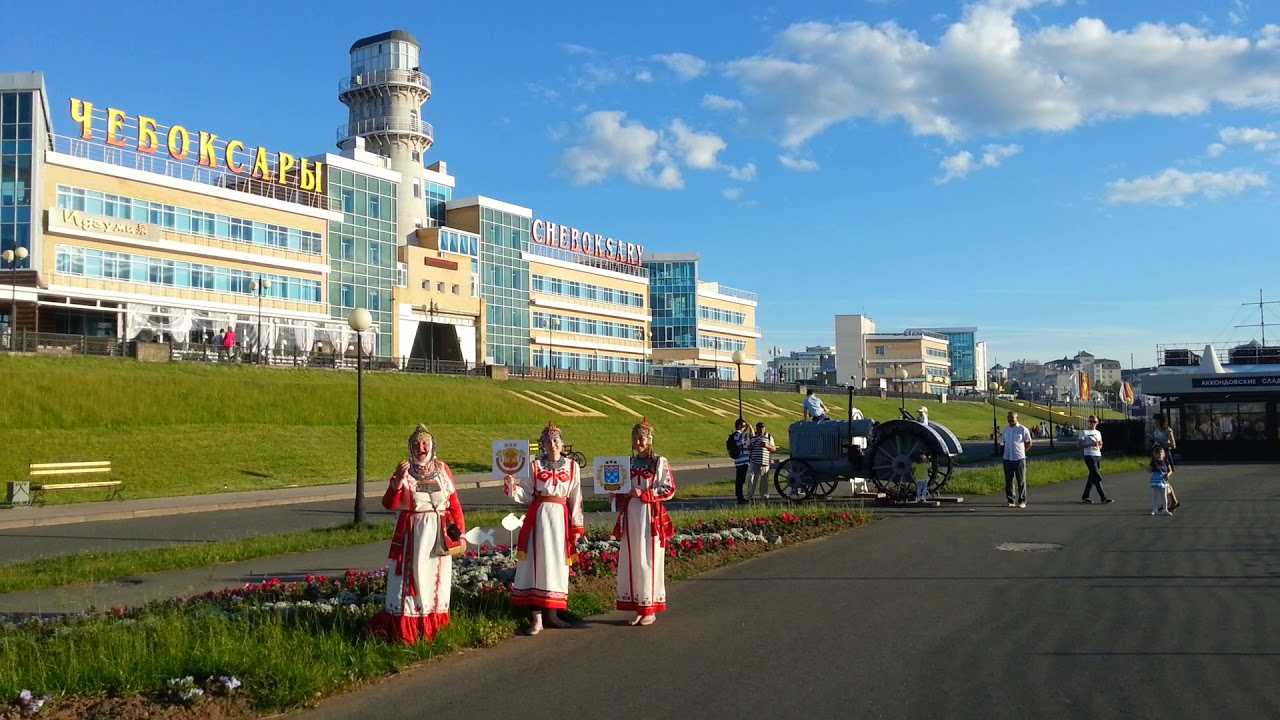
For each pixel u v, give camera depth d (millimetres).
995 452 49750
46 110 56656
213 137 65000
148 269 60188
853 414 22500
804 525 16906
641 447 9695
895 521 18188
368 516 23250
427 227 83000
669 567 12539
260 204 66562
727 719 6488
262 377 49000
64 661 7480
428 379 58906
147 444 35406
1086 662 7711
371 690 7395
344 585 11180
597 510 20984
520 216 89625
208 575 13414
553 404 60875
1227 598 10094
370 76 85562
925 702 6762
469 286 82438
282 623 8727
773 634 8914
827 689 7117
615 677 7586
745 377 123375
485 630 8805
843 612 9812
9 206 54688
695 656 8180
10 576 13148
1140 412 76250
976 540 15195
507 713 6746
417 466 8602
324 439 41062
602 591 10875
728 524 16281
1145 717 6359
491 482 34562
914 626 9117
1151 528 16453
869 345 162125
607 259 103875
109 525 22250
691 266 112375
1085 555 13383
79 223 56250
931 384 148625
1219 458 43156
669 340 111938
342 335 71125
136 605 10562
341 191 73000
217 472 33594
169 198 61406
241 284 65312
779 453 53875
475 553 13516
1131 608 9703
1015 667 7605
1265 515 18297
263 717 6801
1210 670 7406
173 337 60688
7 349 44406
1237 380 43094
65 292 55531
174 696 6984
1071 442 68688
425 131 86750
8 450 32250
